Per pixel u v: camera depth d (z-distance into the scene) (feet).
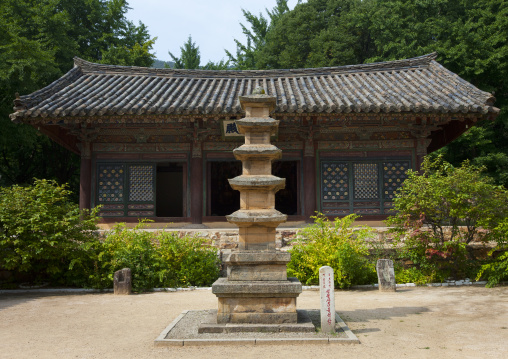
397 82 51.34
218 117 43.04
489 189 36.45
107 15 101.76
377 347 19.01
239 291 21.48
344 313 25.79
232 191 74.28
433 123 45.29
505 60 74.08
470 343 19.48
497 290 33.06
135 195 47.52
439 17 85.10
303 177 47.11
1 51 62.23
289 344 19.45
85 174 46.68
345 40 102.78
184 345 19.57
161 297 32.19
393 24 84.69
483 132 72.54
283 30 115.65
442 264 38.22
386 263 35.12
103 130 47.52
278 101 45.75
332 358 17.54
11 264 34.55
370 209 46.75
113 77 56.13
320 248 36.32
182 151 47.93
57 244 35.01
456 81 48.78
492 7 82.53
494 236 35.86
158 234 40.34
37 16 79.51
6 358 18.25
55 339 21.06
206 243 41.22
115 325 23.72
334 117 43.04
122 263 35.68
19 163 88.28
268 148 23.21
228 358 17.67
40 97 44.68
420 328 22.18
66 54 83.20
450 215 36.86
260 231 22.84
